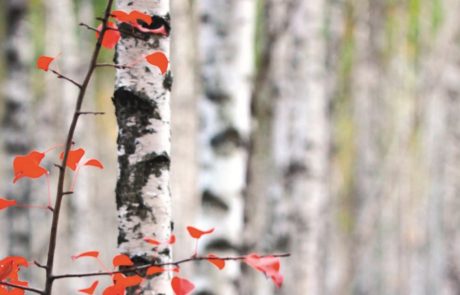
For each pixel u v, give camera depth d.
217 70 6.93
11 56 10.55
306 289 10.20
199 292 6.74
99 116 24.58
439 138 19.89
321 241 16.23
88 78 2.48
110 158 28.83
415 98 22.64
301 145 10.51
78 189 16.05
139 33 2.82
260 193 12.61
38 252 12.76
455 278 14.86
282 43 11.16
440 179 18.38
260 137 12.62
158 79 2.85
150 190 2.85
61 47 16.38
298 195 10.37
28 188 12.70
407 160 23.48
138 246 2.83
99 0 18.94
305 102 10.62
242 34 6.94
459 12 17.69
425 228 23.20
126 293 2.81
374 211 21.48
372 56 21.48
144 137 2.84
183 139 17.25
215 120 6.91
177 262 2.53
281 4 8.07
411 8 21.84
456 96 15.38
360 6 20.25
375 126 22.09
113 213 29.38
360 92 21.34
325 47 16.14
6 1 10.51
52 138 16.84
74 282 15.53
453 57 15.81
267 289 10.91
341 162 23.11
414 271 22.81
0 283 2.53
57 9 16.47
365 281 21.75
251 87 7.01
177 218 17.23
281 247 10.38
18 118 10.52
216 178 6.88
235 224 6.88
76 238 15.95
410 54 23.05
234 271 6.80
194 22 17.20
